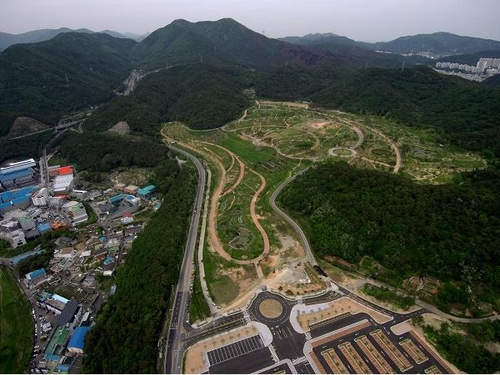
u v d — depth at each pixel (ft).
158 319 437.58
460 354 388.98
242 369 378.53
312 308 455.63
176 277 518.78
